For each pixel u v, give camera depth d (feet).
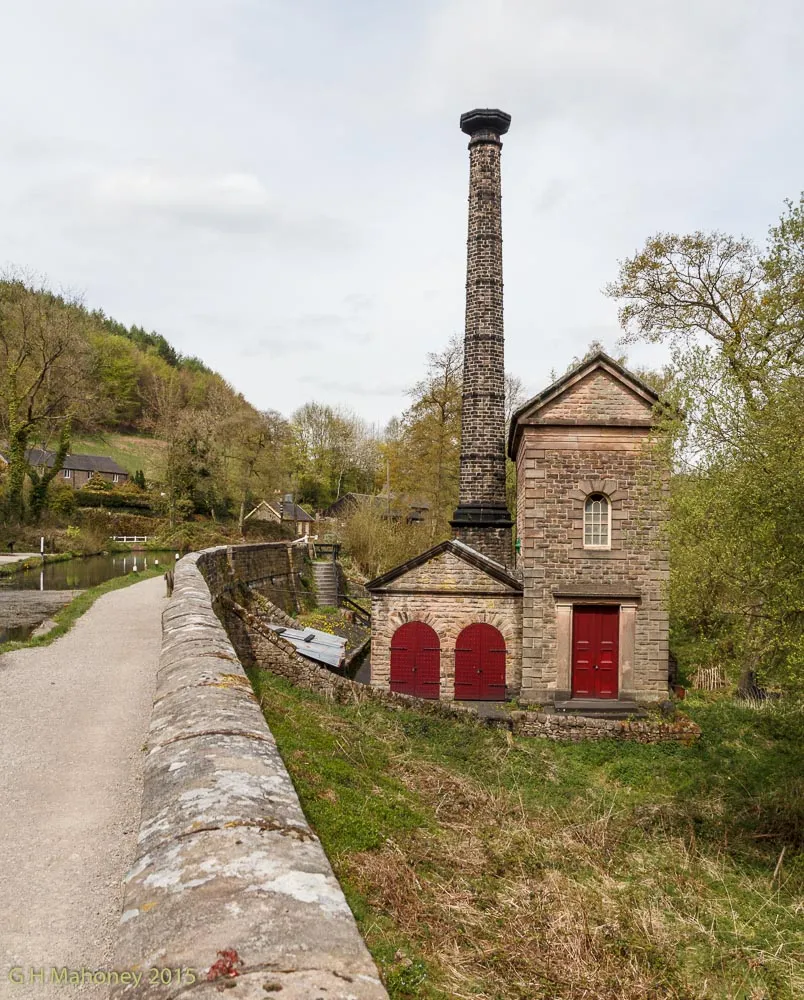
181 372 358.23
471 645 66.59
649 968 21.03
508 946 19.61
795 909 28.48
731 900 28.71
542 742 54.03
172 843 11.41
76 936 14.70
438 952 18.13
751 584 38.42
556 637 63.46
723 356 44.80
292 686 49.24
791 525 35.09
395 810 28.04
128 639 54.75
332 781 28.35
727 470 41.52
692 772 48.80
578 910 23.12
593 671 63.67
